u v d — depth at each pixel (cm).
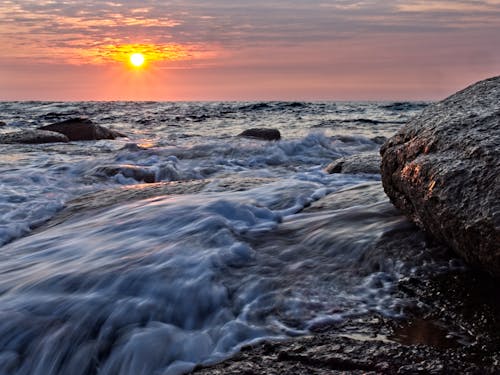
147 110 5028
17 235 579
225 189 668
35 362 307
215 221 488
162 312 340
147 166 1045
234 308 345
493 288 334
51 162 1153
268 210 523
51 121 3156
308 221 489
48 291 369
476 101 432
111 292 362
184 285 366
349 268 389
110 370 300
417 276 364
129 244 455
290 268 396
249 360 287
